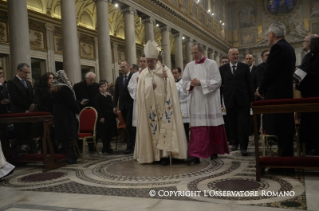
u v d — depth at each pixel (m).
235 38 33.84
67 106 5.12
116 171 4.33
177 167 4.37
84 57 17.20
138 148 4.92
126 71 6.18
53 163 4.73
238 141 5.67
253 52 32.66
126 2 13.79
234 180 3.41
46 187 3.60
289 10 31.11
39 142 6.48
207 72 4.57
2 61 12.71
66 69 10.23
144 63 5.77
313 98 3.08
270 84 3.76
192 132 4.63
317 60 3.60
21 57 8.28
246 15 33.41
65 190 3.40
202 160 4.82
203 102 4.57
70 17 10.25
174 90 4.81
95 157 5.74
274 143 6.31
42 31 14.55
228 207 2.52
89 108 5.87
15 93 5.36
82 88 6.46
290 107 3.15
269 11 32.12
